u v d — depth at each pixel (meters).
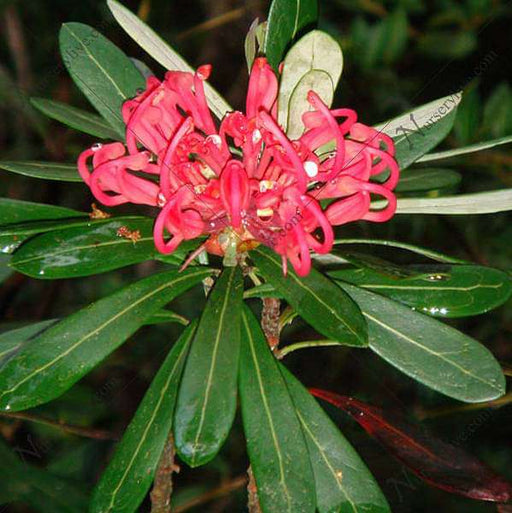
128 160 0.24
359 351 0.45
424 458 0.29
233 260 0.26
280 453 0.24
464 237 0.45
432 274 0.24
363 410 0.30
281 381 0.25
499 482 0.28
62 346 0.24
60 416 0.40
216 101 0.27
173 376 0.26
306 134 0.25
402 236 0.44
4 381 0.24
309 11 0.27
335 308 0.24
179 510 0.40
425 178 0.28
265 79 0.25
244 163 0.25
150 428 0.25
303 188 0.24
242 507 0.42
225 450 0.43
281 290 0.24
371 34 0.45
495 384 0.25
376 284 0.27
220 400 0.23
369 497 0.25
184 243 0.26
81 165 0.25
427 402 0.44
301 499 0.24
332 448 0.25
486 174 0.44
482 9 0.46
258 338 0.25
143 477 0.25
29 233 0.25
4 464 0.30
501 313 0.46
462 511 0.41
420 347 0.25
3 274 0.29
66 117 0.28
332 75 0.26
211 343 0.24
